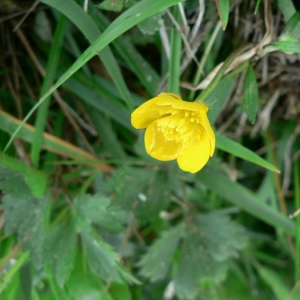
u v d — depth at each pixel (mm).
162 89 159
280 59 162
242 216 210
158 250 180
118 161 171
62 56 167
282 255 216
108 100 170
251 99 141
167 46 153
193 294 182
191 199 197
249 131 187
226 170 174
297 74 166
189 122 130
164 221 198
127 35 158
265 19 138
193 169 130
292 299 198
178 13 145
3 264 161
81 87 169
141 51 170
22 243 159
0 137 170
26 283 168
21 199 159
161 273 180
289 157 188
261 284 219
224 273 182
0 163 148
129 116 170
